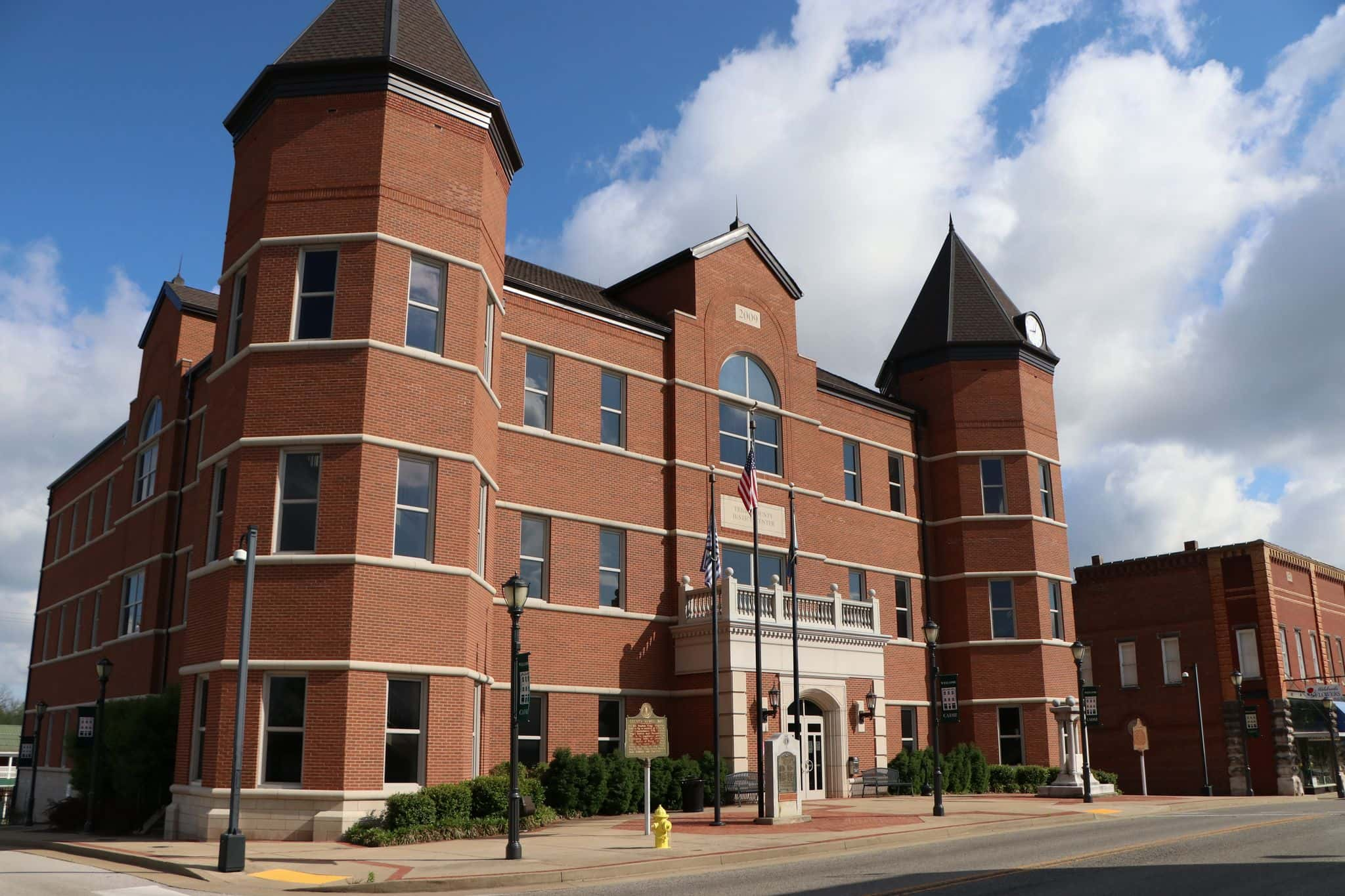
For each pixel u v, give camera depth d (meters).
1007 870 16.12
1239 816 27.84
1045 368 44.97
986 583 41.59
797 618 33.19
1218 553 51.91
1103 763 54.03
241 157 27.23
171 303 38.88
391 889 15.85
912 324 45.81
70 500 48.56
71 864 19.05
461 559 24.78
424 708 23.53
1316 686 49.03
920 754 36.50
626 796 28.05
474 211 26.62
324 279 24.86
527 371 30.94
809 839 21.19
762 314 37.44
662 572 32.81
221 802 22.02
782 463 36.88
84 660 42.03
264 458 23.70
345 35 26.25
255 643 22.66
